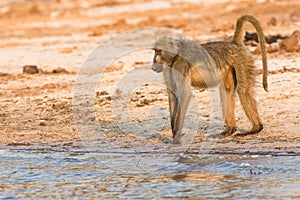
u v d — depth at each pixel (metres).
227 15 36.91
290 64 18.91
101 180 11.55
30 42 30.98
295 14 35.25
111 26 35.12
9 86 19.97
